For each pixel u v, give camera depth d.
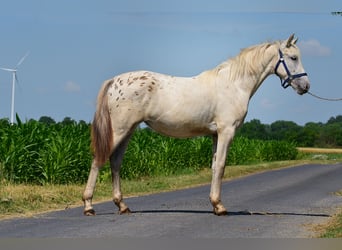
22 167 18.23
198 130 12.03
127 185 18.97
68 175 18.80
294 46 12.52
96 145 11.70
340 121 91.62
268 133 70.56
